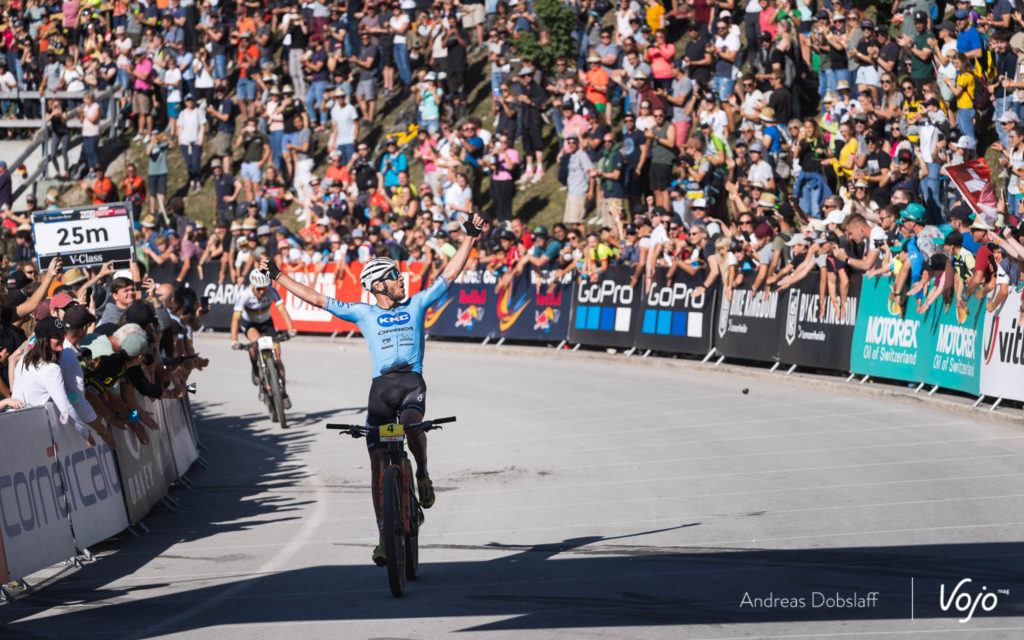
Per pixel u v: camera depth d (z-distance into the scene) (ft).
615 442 80.48
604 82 156.25
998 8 120.57
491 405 99.81
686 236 123.85
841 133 122.21
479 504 63.62
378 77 204.54
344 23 200.75
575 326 134.41
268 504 68.08
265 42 206.90
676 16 176.04
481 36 201.57
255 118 203.31
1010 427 78.33
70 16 231.50
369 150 180.34
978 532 51.70
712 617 40.60
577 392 105.40
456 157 165.48
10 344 64.03
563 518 59.06
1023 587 42.83
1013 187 106.01
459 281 149.48
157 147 201.57
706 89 150.20
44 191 214.69
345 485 72.49
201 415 105.40
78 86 222.28
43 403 53.11
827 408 90.27
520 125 170.60
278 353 97.50
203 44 220.64
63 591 49.88
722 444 77.77
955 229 88.53
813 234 109.09
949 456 69.97
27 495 50.11
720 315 117.19
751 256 114.83
